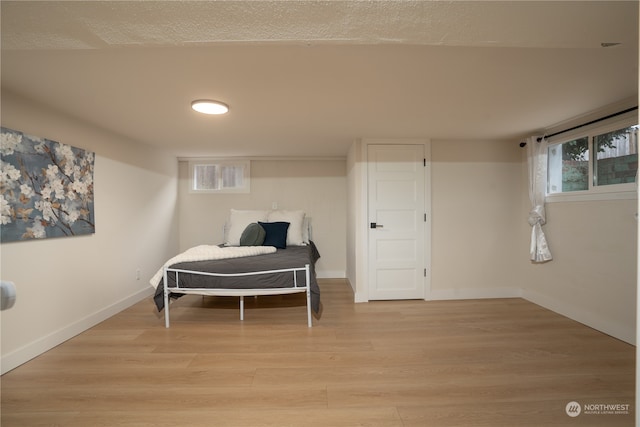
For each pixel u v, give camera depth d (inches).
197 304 135.9
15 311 82.0
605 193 102.0
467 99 89.7
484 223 145.1
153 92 82.4
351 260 162.1
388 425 60.1
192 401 67.2
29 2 38.7
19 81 74.7
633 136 94.0
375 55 63.7
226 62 66.2
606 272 102.3
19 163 82.8
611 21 44.3
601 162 104.9
